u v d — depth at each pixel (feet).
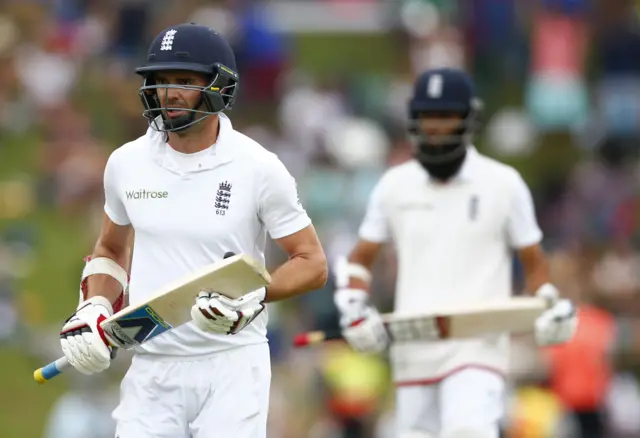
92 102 164.96
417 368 72.90
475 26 173.06
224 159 52.85
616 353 120.16
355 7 192.24
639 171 156.97
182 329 53.47
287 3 192.44
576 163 162.09
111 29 170.19
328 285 120.98
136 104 161.99
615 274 128.88
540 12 172.96
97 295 55.21
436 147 73.67
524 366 106.32
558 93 168.35
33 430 116.16
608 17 174.40
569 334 72.43
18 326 133.18
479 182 73.82
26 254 144.66
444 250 73.72
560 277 107.76
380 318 72.84
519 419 102.78
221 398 53.62
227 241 52.80
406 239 74.64
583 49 172.86
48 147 158.30
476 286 73.41
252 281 49.32
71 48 169.99
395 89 167.73
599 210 147.95
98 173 154.30
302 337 73.26
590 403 104.06
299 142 154.20
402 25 177.37
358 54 180.14
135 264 53.83
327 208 144.66
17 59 166.30
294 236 53.67
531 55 172.24
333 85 166.20
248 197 52.80
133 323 52.06
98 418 107.65
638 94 168.55
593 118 168.04
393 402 116.37
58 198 153.58
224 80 52.60
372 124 161.38
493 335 72.23
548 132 167.94
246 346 54.19
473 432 69.82
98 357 52.70
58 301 138.10
